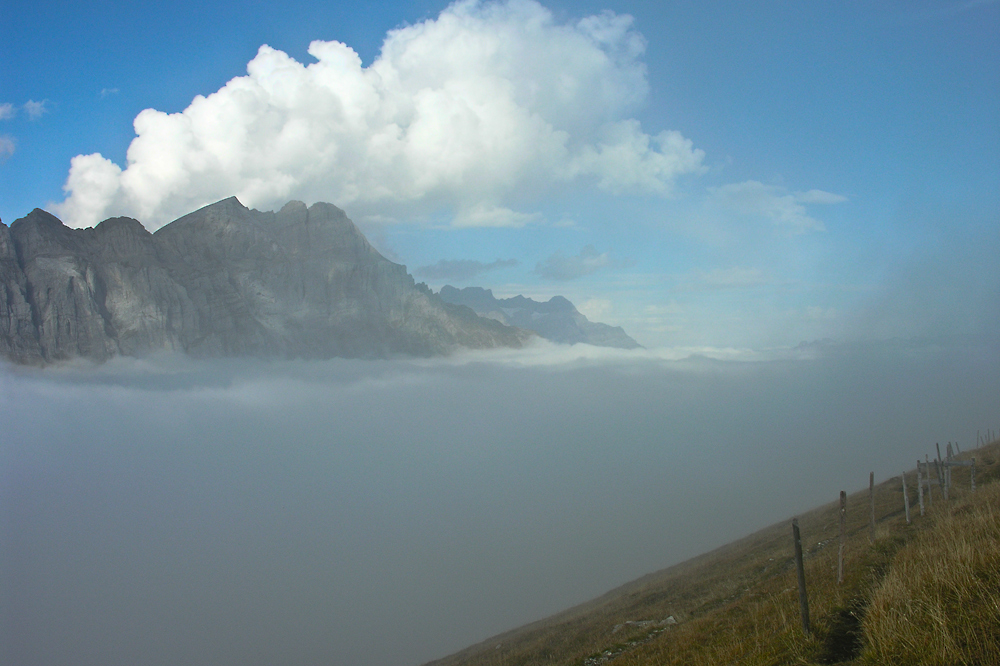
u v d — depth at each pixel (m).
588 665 23.42
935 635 9.60
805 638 12.58
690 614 25.08
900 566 14.01
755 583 26.33
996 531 13.42
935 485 33.56
